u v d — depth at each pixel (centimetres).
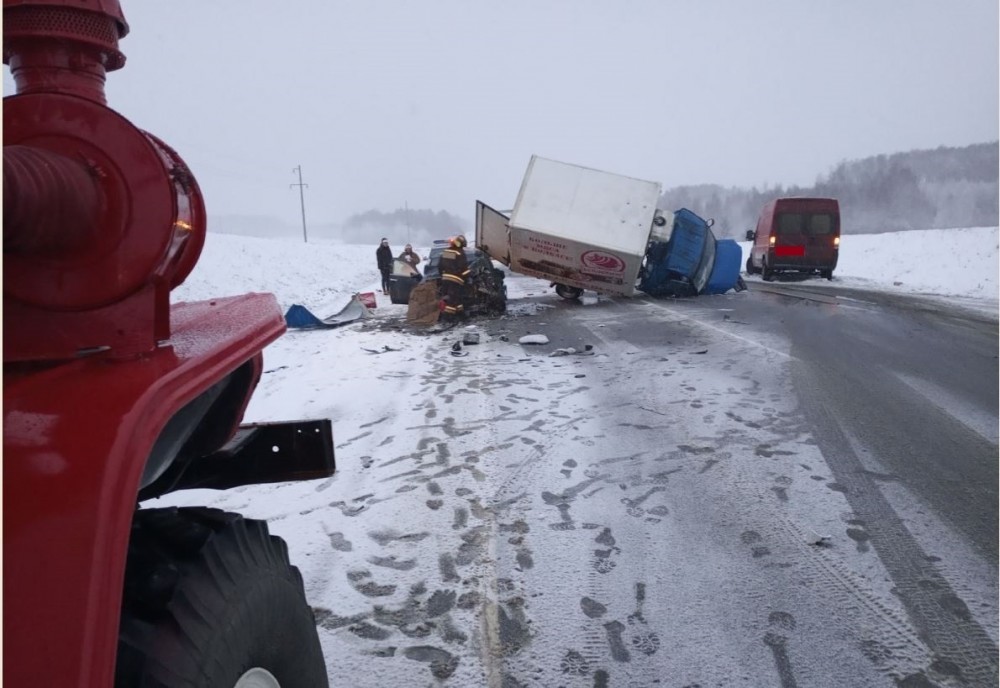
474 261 1555
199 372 163
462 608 360
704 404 738
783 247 2341
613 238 1572
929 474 533
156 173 156
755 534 437
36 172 132
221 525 194
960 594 366
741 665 312
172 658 150
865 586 375
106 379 146
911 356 990
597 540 434
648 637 334
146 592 160
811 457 571
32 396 137
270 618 189
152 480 182
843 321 1350
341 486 530
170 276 174
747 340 1123
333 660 317
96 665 114
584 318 1460
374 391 838
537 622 347
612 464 565
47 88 171
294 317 1427
